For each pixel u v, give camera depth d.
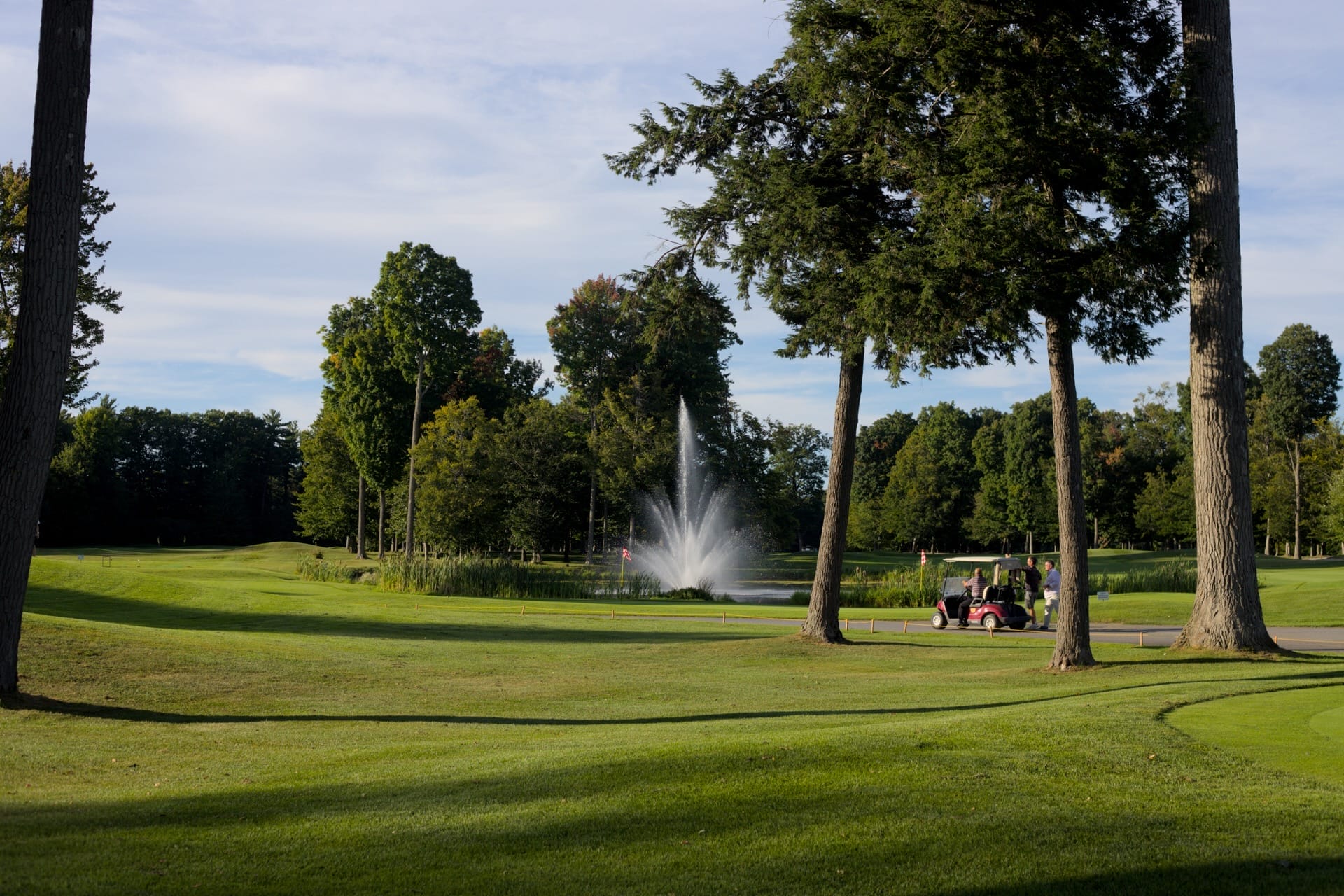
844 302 18.95
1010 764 7.95
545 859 5.79
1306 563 59.53
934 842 6.03
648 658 20.00
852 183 19.75
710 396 64.25
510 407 74.69
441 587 40.97
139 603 30.31
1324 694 11.94
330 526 83.38
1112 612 29.58
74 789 8.07
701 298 22.17
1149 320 16.70
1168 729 9.43
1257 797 6.95
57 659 15.55
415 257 62.56
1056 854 5.81
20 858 5.77
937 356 17.80
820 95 17.88
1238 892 5.20
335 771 8.70
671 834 6.23
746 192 19.83
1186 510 74.69
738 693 15.11
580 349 64.44
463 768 8.43
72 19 12.05
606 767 7.96
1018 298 15.15
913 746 8.59
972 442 96.81
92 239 30.84
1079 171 15.80
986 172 15.16
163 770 8.97
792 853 5.87
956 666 18.39
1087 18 16.39
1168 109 16.53
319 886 5.34
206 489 110.12
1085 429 86.38
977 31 16.05
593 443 59.97
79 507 96.38
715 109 20.56
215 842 6.14
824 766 7.88
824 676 17.36
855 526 99.31
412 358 63.12
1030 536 88.62
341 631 24.42
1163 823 6.36
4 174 30.59
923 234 16.86
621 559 62.41
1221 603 17.66
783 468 105.94
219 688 14.81
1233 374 17.64
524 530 63.06
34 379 11.97
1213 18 17.77
